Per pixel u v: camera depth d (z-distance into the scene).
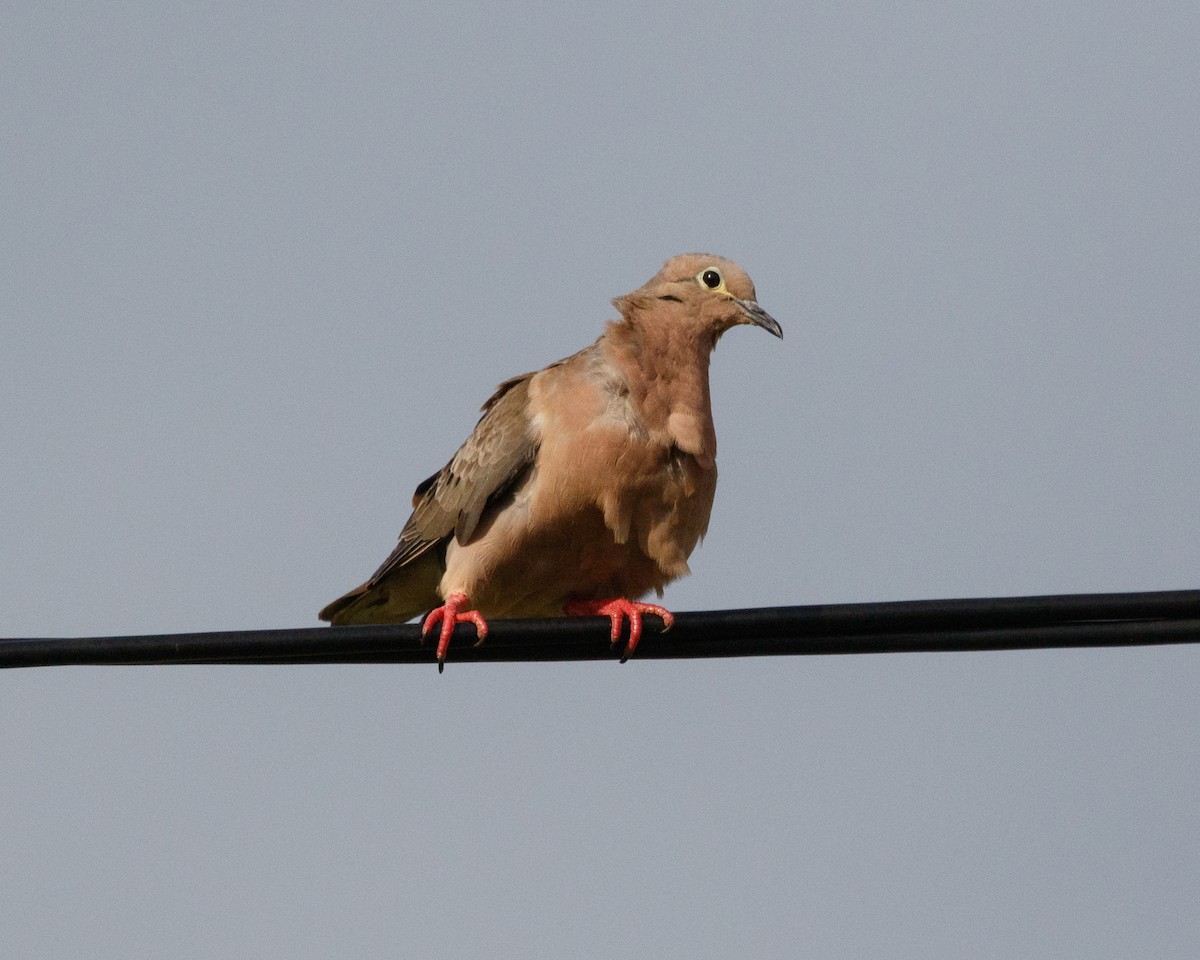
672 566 13.23
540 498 13.08
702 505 13.34
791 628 11.25
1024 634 10.89
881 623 11.03
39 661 10.48
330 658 12.16
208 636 10.66
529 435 13.21
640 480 12.94
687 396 13.18
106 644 10.54
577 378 13.16
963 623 10.90
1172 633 10.76
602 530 13.16
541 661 12.34
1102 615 10.74
